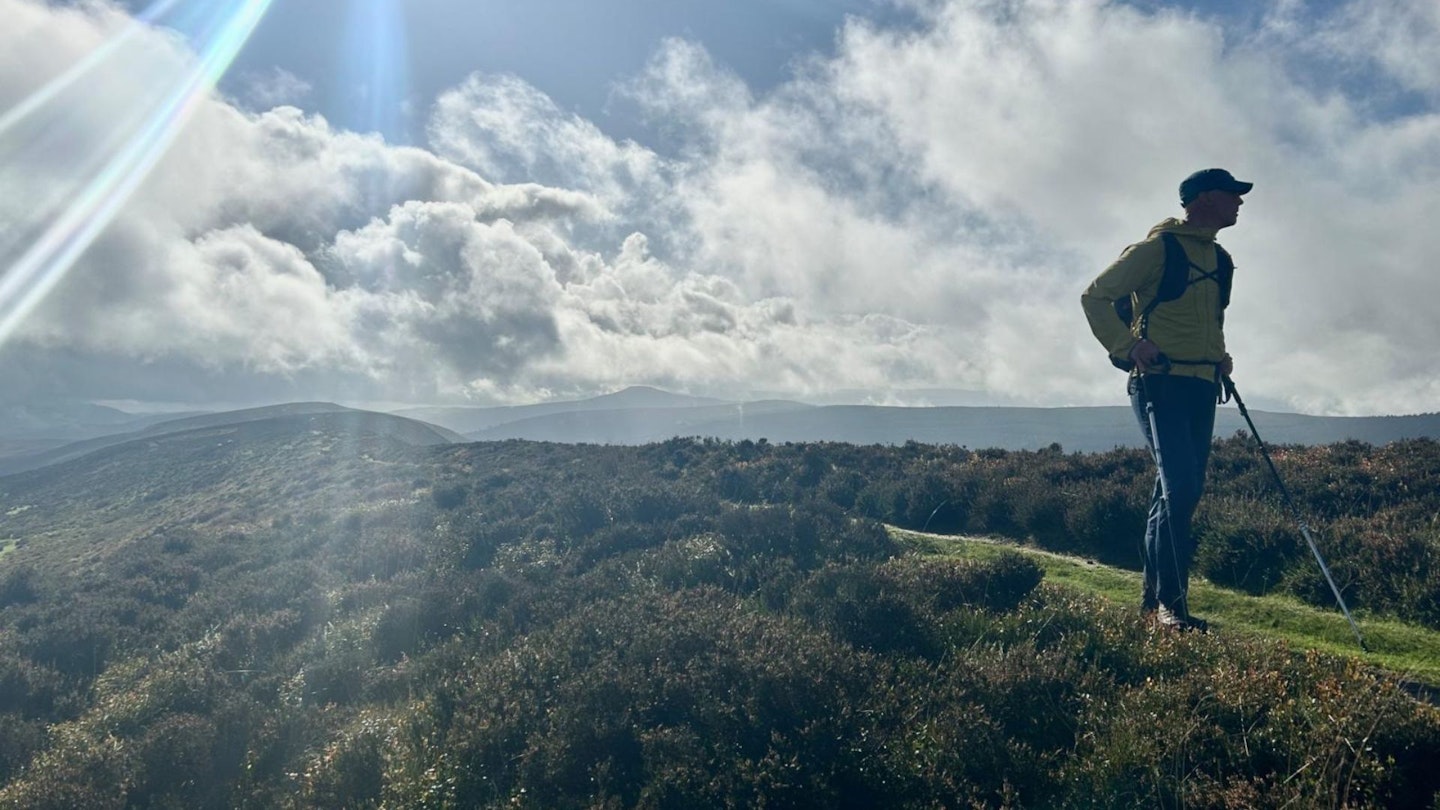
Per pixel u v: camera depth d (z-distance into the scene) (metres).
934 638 7.05
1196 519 9.88
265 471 54.69
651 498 16.28
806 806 5.11
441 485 26.16
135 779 7.12
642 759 5.95
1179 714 5.14
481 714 6.80
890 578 8.27
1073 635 6.57
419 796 5.99
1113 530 10.74
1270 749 4.79
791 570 9.65
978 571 8.27
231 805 6.66
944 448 19.75
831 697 5.97
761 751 5.65
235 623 12.14
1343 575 7.90
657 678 6.72
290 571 16.00
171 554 23.75
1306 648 6.66
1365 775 4.39
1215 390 6.70
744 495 17.48
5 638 13.73
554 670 7.49
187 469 63.84
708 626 7.66
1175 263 6.55
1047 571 9.75
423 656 9.43
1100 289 6.70
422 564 15.17
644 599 9.11
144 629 14.16
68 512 58.47
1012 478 13.59
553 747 6.11
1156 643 6.21
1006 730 5.56
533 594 10.91
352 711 8.38
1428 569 7.46
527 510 18.42
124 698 9.57
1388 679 5.40
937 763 5.20
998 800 4.96
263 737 7.70
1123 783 4.79
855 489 16.14
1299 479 11.40
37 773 7.64
